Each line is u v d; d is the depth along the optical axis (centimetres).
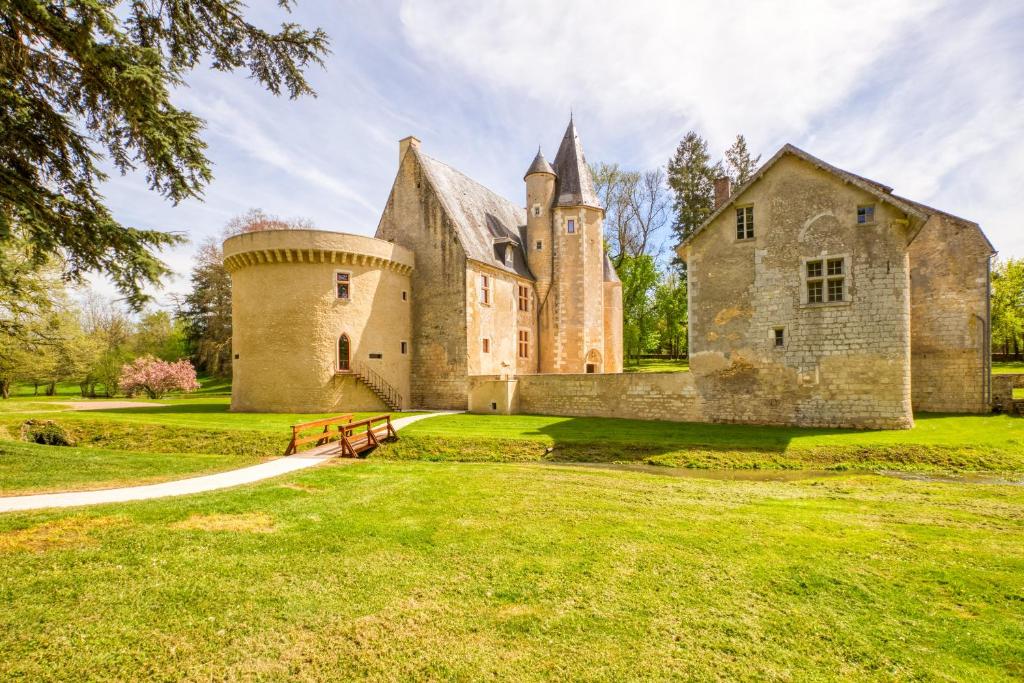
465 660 423
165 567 568
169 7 979
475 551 653
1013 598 554
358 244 2750
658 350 6153
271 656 422
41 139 1006
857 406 1808
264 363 2638
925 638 473
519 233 3881
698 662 427
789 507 911
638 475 1206
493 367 3103
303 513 792
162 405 3148
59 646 418
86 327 5581
